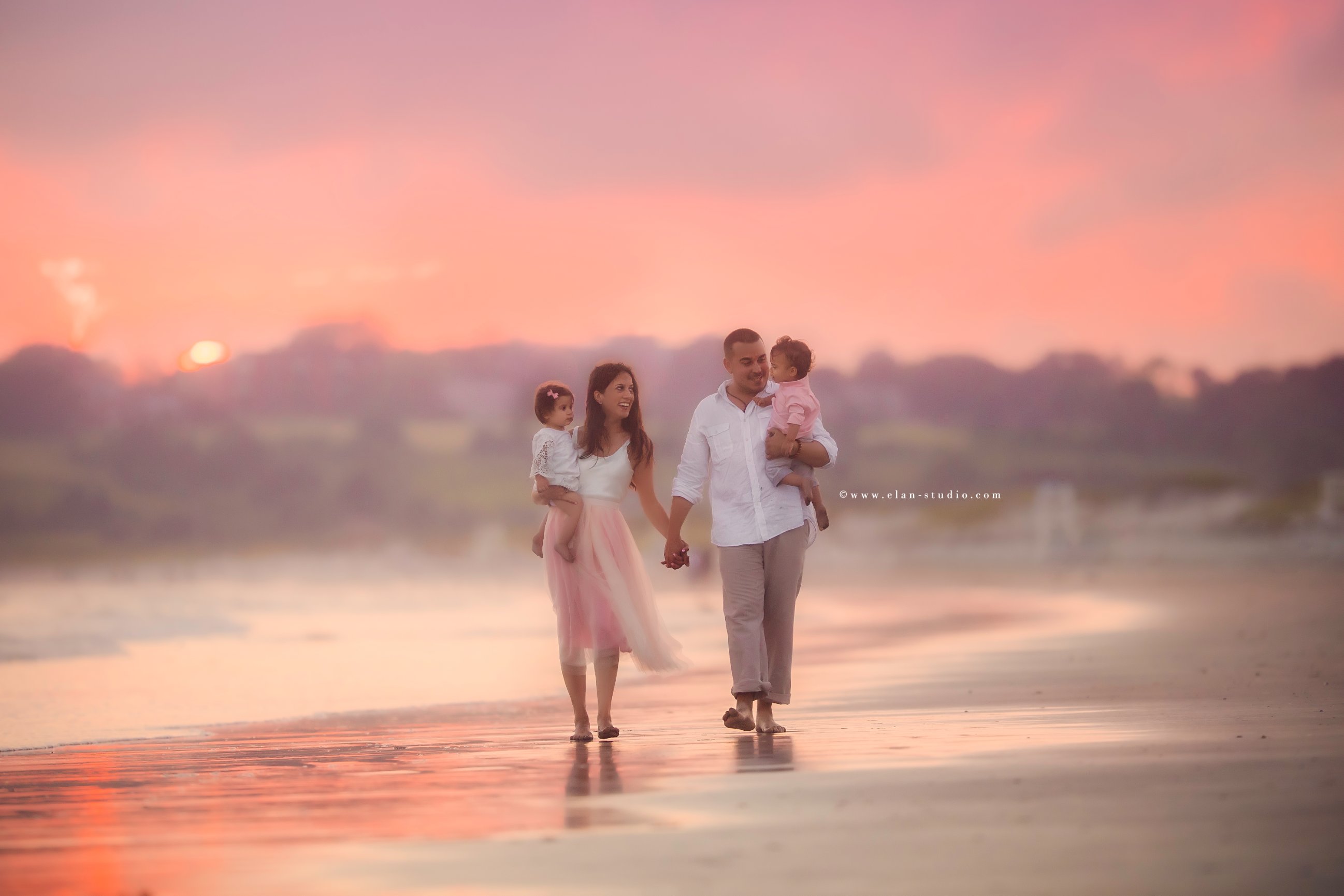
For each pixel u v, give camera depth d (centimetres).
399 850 1155
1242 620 4572
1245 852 1049
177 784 1609
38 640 5034
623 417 2036
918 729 1922
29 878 1087
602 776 1552
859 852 1083
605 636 1989
